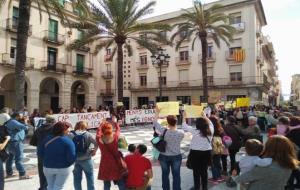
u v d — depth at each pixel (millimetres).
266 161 3457
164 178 6277
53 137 5223
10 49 29625
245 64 40031
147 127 23188
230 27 29641
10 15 29516
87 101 38594
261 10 43906
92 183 6012
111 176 5266
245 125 9852
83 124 6102
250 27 39969
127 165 5262
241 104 21750
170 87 45219
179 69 45312
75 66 36844
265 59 55719
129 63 50625
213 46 42656
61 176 5109
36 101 32094
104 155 5375
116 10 23594
